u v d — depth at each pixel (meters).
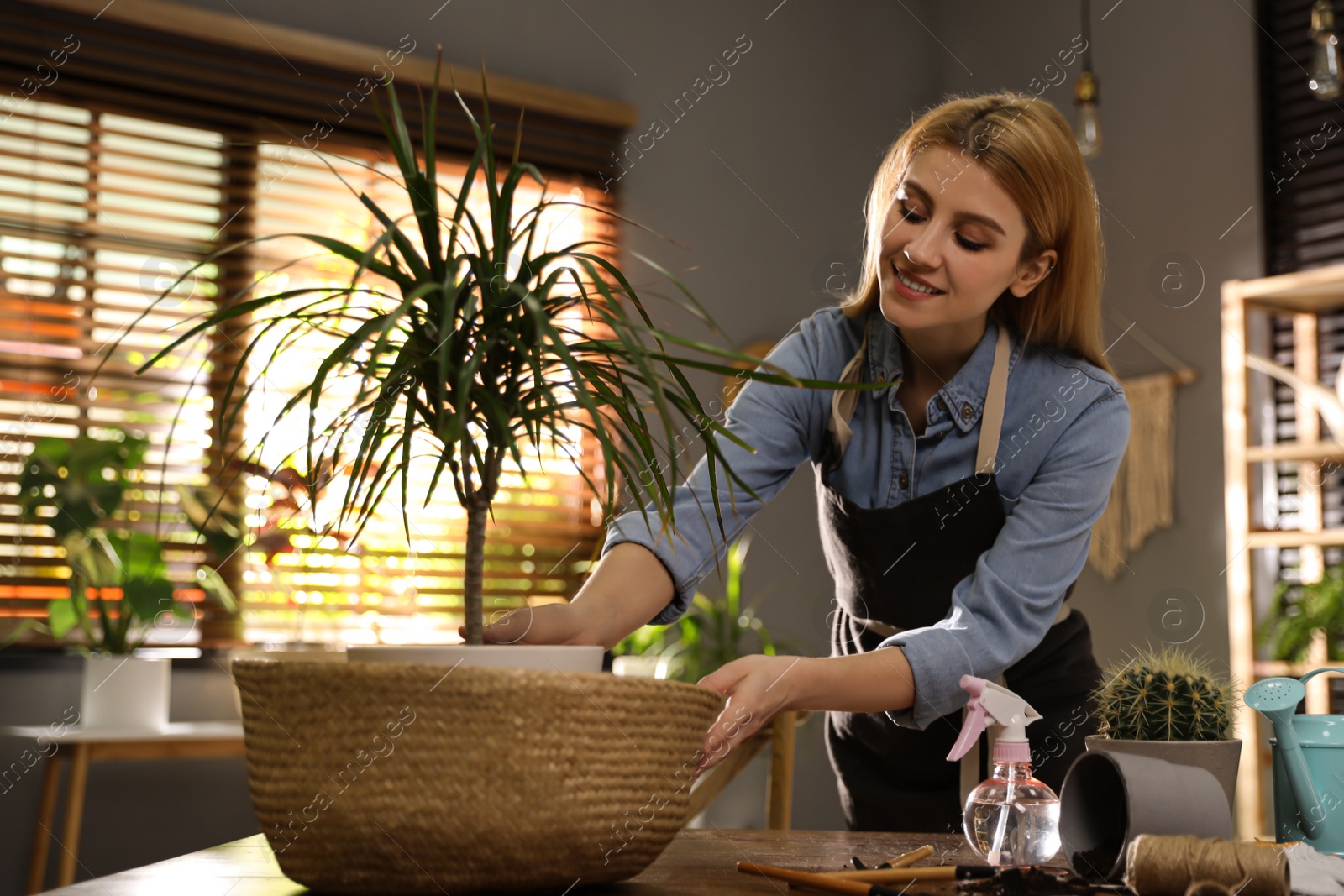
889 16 3.94
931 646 0.92
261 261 2.83
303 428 2.61
